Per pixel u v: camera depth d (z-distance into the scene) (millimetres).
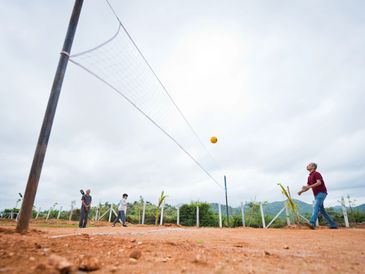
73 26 3498
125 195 9516
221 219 12688
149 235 3721
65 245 1950
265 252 2100
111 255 1722
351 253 2291
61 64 3299
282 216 11062
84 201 8258
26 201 2703
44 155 2922
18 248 1634
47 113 3041
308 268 1617
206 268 1490
